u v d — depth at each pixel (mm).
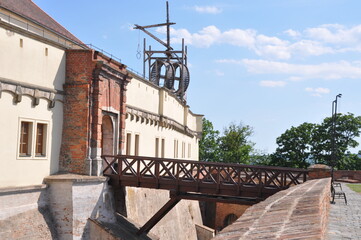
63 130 19438
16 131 16234
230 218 46875
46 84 18141
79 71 19438
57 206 17516
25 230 15648
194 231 38875
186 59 46781
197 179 19766
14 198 15672
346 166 55406
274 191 18812
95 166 19422
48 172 18297
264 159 77562
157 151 32656
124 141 23203
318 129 57219
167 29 45438
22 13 21531
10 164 15906
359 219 11586
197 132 57625
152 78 44531
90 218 18391
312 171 18297
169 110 35844
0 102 15406
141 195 26250
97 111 19672
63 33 25562
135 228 20953
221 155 74375
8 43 15797
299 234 3889
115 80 21984
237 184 19172
